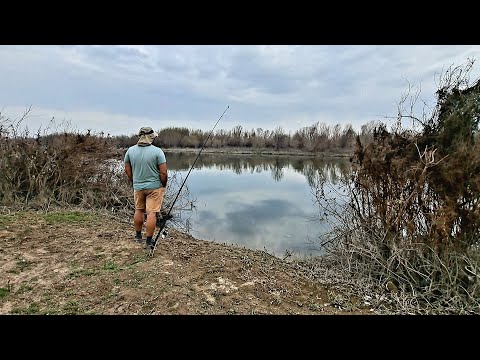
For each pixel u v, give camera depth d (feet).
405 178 16.65
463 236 15.08
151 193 17.53
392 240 16.60
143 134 17.38
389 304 14.53
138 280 14.47
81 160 31.07
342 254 19.01
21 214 24.47
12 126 33.78
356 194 19.08
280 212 34.99
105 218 25.72
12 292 13.89
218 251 19.47
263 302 13.73
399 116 18.11
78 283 14.48
